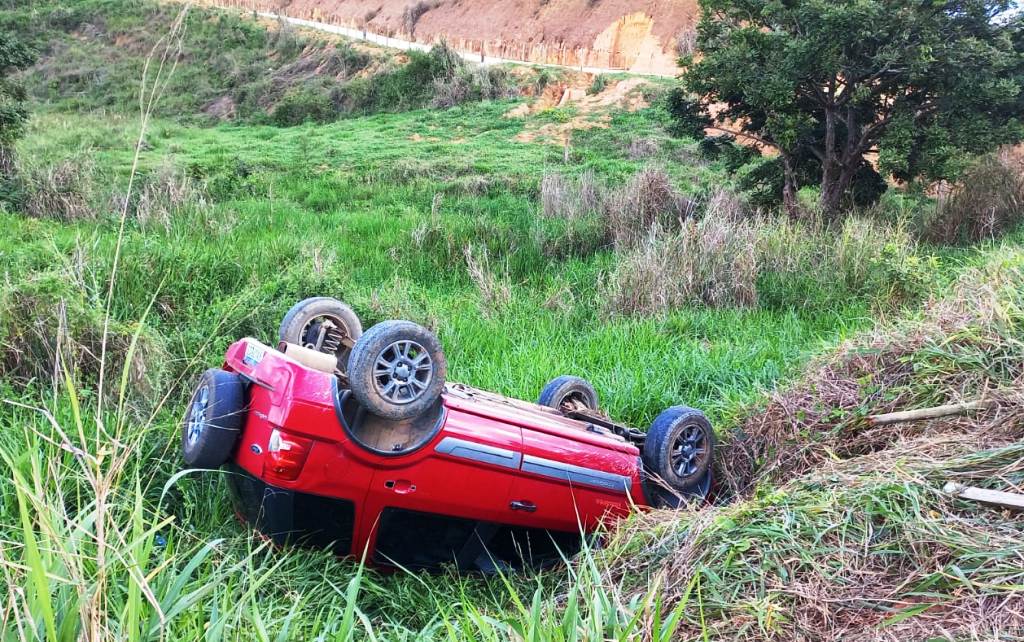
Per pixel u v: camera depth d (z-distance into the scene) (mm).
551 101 40875
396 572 4609
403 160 27969
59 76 55562
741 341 9422
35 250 8914
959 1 14867
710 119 18406
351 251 14375
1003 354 5348
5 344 5707
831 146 16594
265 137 39031
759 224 13273
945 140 14883
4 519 3996
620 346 8875
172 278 8344
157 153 30859
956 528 3568
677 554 3932
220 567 3217
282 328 5168
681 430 5695
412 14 61594
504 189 23625
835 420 5875
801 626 3314
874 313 10156
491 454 4605
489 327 9961
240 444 4426
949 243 15664
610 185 22172
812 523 3754
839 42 14719
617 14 49219
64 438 2561
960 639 2982
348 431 4164
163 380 6062
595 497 5090
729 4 17016
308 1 72312
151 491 4832
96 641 2324
